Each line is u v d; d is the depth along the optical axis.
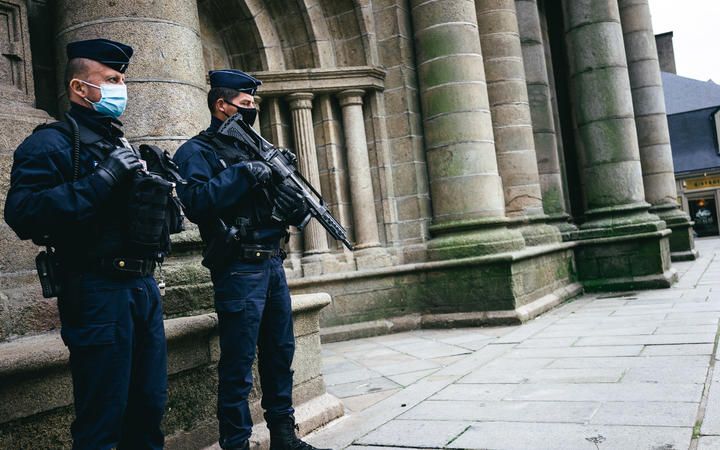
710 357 4.21
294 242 7.62
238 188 2.57
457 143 7.75
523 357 5.05
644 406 3.26
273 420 3.01
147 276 2.14
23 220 1.83
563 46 13.37
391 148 8.06
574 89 10.52
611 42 10.12
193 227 3.57
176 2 3.79
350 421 3.75
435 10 7.82
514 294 7.25
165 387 2.24
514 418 3.34
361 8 7.88
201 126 3.82
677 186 28.83
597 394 3.62
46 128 2.00
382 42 8.08
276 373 3.02
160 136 3.57
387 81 8.07
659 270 9.52
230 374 2.73
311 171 7.64
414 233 7.94
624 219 9.94
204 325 3.11
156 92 3.59
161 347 2.22
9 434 2.30
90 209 1.88
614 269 9.89
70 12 3.60
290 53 7.81
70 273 1.99
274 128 7.59
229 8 7.35
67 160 1.96
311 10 7.69
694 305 6.93
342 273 7.44
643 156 14.16
